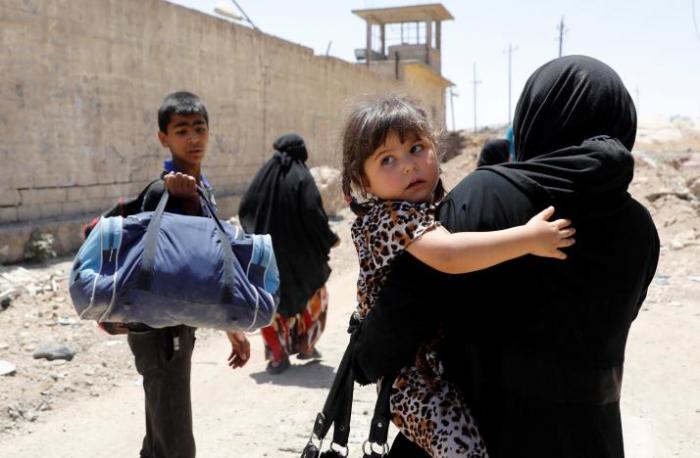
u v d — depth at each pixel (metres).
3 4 8.75
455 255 1.47
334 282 9.40
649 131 37.53
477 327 1.57
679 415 4.41
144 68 11.52
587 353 1.53
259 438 4.14
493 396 1.58
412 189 1.65
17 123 9.09
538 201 1.51
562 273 1.51
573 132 1.59
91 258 2.35
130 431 4.34
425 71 33.75
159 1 11.86
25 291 7.27
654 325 6.52
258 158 15.94
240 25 14.83
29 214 9.34
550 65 1.66
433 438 1.56
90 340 6.08
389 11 34.28
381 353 1.62
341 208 15.73
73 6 9.88
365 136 1.65
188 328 2.79
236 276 2.41
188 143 3.08
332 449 1.74
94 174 10.47
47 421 4.50
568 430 1.52
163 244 2.37
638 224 1.60
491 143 7.01
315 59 19.06
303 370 5.54
